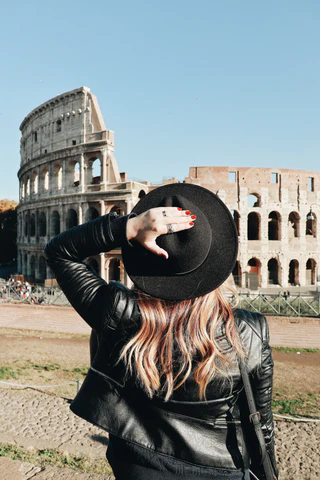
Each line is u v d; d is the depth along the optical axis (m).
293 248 64.00
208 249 2.45
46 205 64.31
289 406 15.83
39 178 68.06
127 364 2.45
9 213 107.94
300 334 29.86
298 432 12.52
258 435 2.56
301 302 37.41
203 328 2.41
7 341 27.25
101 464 9.35
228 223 2.54
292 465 10.27
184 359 2.36
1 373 19.08
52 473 6.54
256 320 2.73
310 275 67.69
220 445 2.46
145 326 2.47
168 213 2.34
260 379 2.61
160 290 2.49
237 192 62.84
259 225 63.28
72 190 60.47
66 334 29.77
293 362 23.25
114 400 2.57
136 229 2.39
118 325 2.55
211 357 2.35
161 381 2.46
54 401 14.65
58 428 11.88
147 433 2.47
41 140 68.88
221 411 2.48
